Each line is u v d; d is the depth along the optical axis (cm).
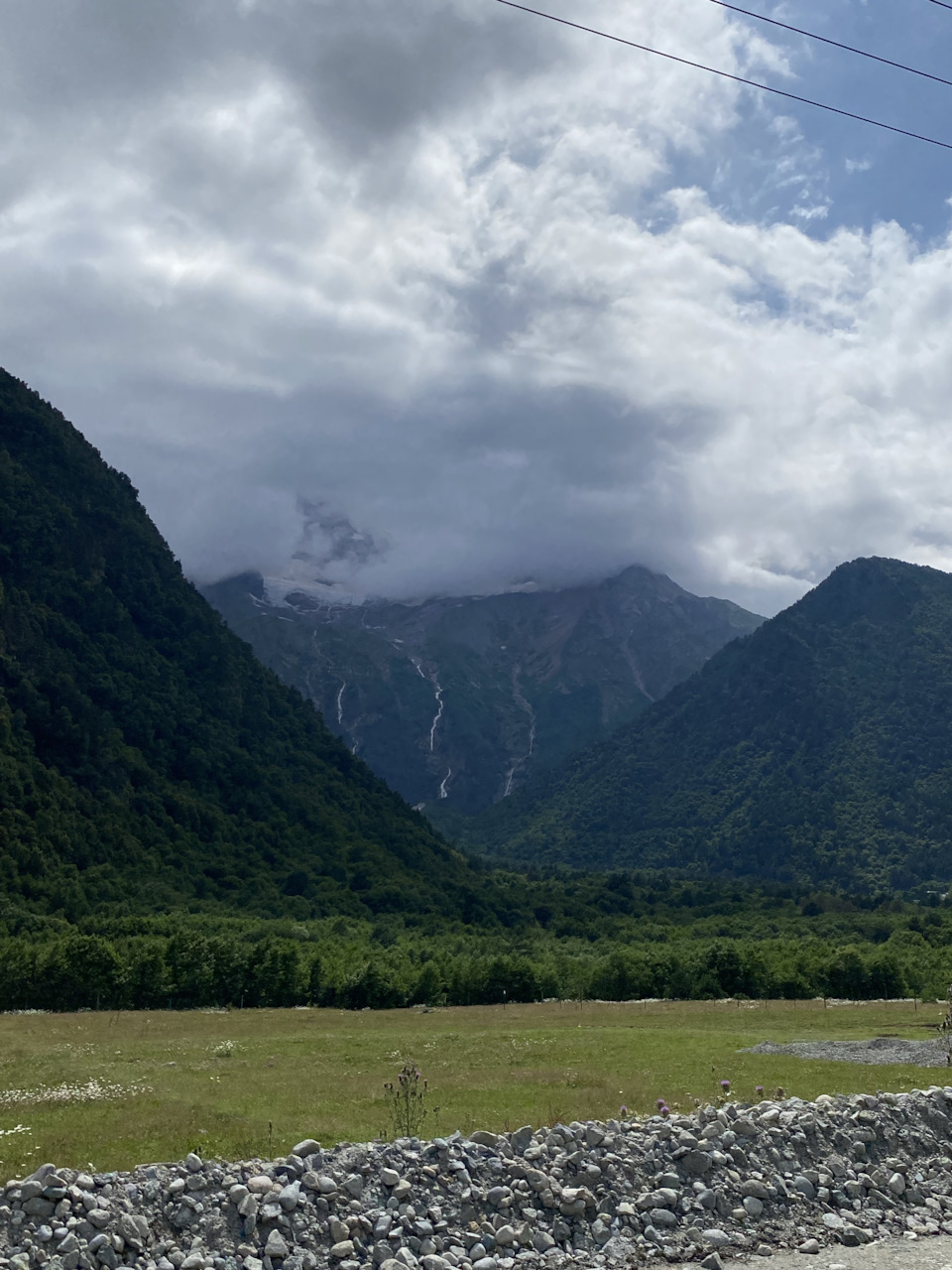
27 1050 4281
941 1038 4141
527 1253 1402
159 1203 1385
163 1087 3045
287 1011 7206
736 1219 1527
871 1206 1616
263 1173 1459
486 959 8950
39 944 8744
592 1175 1552
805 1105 1859
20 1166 1855
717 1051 4097
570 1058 3878
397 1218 1423
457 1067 3606
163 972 7562
